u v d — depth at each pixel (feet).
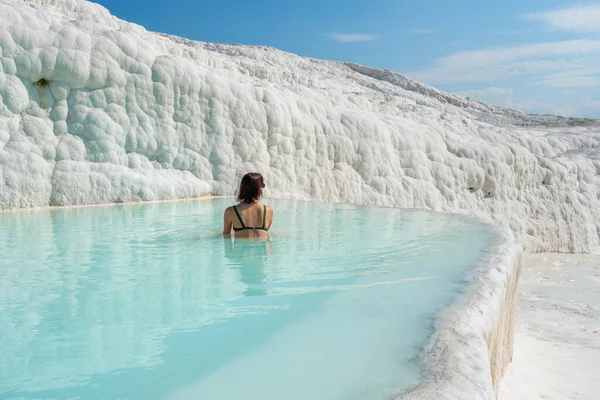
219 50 73.36
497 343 8.27
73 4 30.60
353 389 5.18
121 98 24.14
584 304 25.41
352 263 11.49
